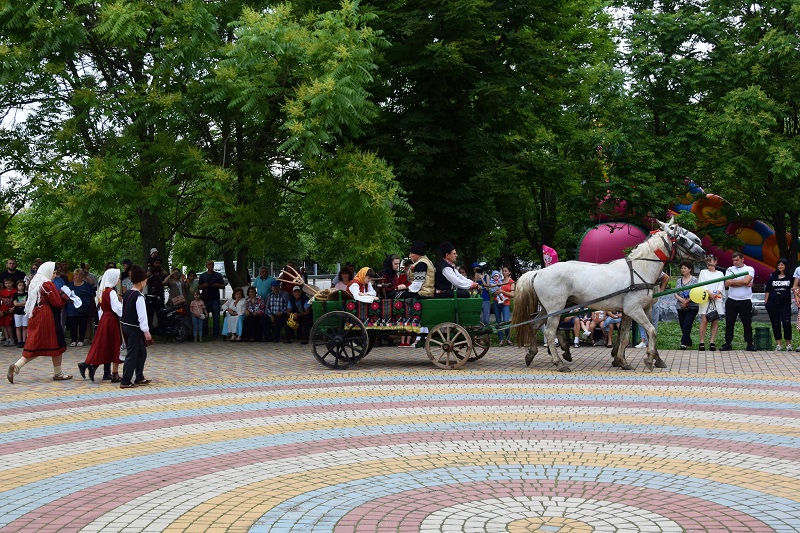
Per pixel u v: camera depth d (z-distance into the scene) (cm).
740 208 3100
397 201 2145
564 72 2572
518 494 688
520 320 1552
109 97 2150
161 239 2702
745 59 2791
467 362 1669
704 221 3134
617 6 2908
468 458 823
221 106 2169
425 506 655
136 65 2245
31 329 1456
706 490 697
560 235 3972
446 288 1583
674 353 1808
